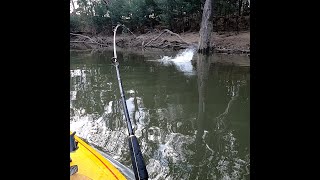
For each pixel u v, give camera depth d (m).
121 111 6.59
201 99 7.47
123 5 29.84
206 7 17.39
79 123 5.73
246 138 4.93
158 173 3.88
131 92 8.47
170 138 4.97
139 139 4.92
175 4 24.05
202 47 17.67
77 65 15.10
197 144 4.70
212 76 10.50
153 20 28.39
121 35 30.47
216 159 4.22
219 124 5.63
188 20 24.73
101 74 11.99
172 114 6.30
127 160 4.13
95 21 33.00
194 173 3.85
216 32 20.52
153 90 8.64
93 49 26.25
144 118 6.04
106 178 2.78
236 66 12.62
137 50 23.09
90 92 8.64
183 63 14.30
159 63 14.69
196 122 5.75
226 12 21.23
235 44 18.30
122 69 13.09
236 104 6.96
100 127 5.50
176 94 8.10
